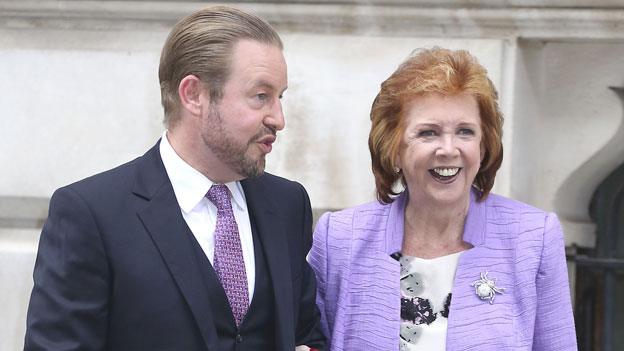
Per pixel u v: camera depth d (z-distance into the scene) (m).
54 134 7.33
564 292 5.34
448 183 5.21
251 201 5.23
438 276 5.36
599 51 7.12
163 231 4.92
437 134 5.19
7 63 7.38
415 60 5.27
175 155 5.05
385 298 5.39
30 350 4.80
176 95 4.99
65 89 7.32
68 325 4.78
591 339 7.75
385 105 5.33
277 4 7.08
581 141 7.27
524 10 6.85
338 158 7.07
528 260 5.31
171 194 5.01
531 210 5.44
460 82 5.13
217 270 4.98
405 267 5.42
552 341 5.31
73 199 4.90
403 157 5.32
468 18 6.91
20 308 7.32
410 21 6.99
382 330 5.36
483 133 5.29
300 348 5.38
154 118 7.23
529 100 7.18
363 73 7.05
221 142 4.90
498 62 6.90
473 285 5.31
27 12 7.31
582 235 7.60
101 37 7.31
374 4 6.97
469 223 5.39
